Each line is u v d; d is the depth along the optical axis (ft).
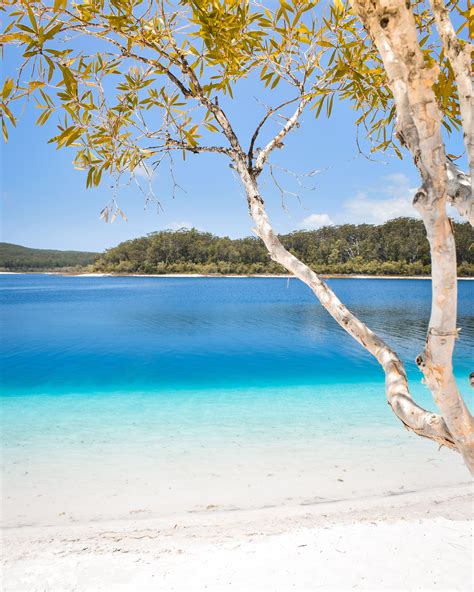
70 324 73.26
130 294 163.43
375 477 16.55
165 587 9.68
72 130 7.00
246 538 11.84
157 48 6.47
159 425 23.31
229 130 6.89
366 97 8.02
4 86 5.62
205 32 6.61
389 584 9.39
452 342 3.67
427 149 3.44
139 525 12.97
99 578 10.14
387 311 90.74
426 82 3.35
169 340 56.24
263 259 370.12
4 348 50.85
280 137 7.03
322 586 9.43
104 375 37.11
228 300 131.34
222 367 40.19
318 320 78.07
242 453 19.10
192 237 398.62
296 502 14.58
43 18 5.71
